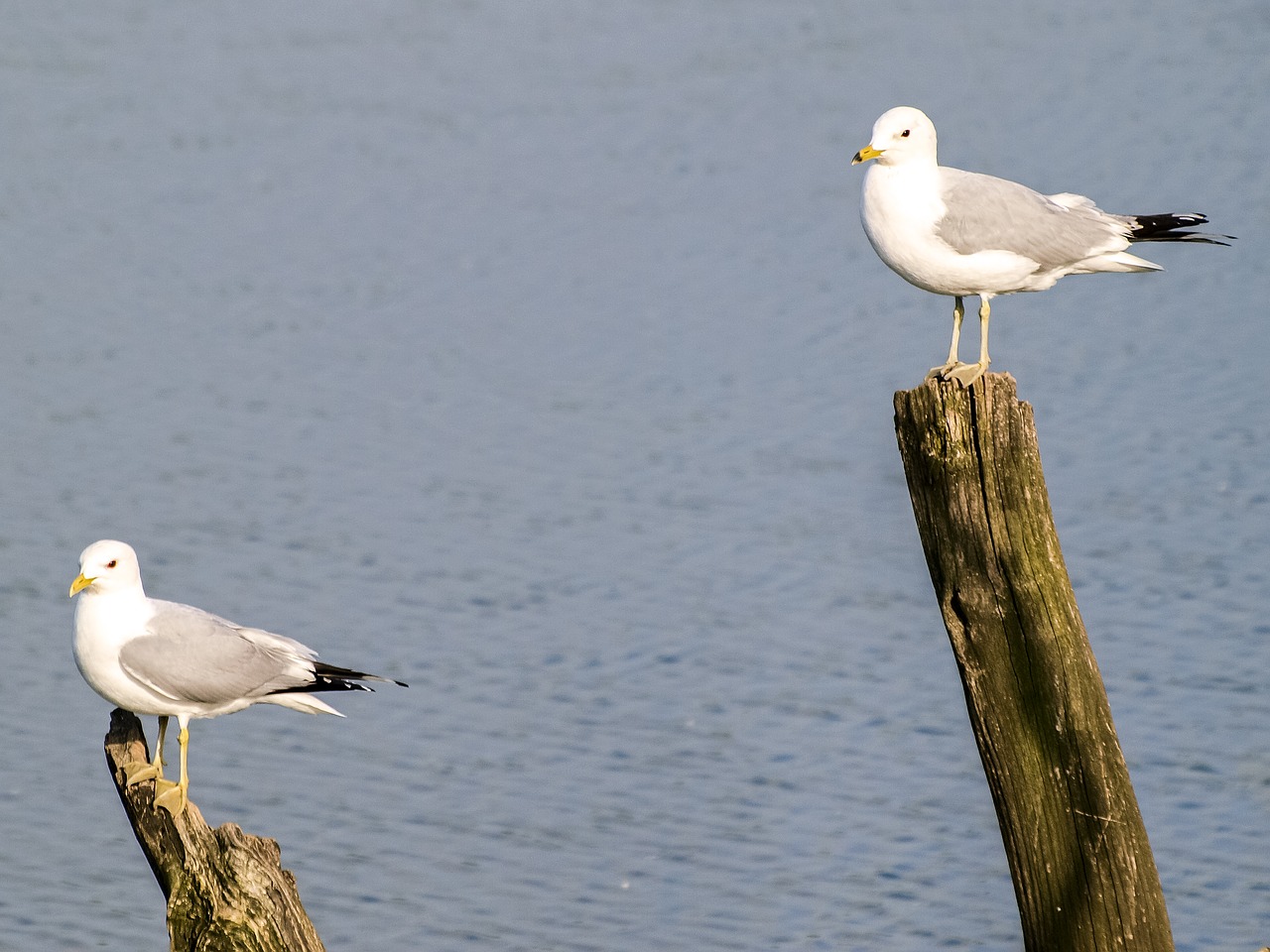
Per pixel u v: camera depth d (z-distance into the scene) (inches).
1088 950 305.0
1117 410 901.8
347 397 952.9
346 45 1668.3
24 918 529.0
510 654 689.0
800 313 1054.4
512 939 517.3
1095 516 783.7
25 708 652.7
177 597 729.6
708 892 540.1
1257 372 939.3
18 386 965.8
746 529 792.3
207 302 1091.3
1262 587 709.9
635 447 880.3
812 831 572.1
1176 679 644.1
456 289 1109.7
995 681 301.6
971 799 588.4
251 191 1293.1
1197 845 548.4
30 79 1542.8
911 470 304.5
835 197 1257.4
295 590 738.2
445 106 1488.7
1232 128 1370.6
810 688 661.3
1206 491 802.2
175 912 314.0
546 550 774.5
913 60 1606.8
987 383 296.7
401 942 516.1
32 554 772.0
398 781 604.4
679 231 1202.0
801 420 908.0
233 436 900.6
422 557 768.9
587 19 1766.7
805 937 517.7
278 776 608.1
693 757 616.7
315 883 545.3
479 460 869.8
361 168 1343.5
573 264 1147.9
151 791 350.3
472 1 1828.2
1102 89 1497.3
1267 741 602.5
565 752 621.3
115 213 1248.8
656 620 713.6
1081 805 301.7
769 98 1492.4
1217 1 1787.6
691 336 1025.5
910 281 417.4
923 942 515.8
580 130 1424.7
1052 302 1069.1
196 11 1777.8
